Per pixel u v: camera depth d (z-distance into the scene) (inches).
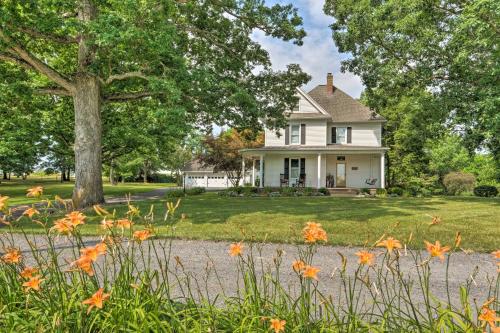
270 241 275.6
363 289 164.2
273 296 94.4
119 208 476.4
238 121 595.8
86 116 526.0
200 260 221.0
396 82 627.8
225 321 86.4
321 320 83.0
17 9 430.9
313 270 78.2
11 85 496.4
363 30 633.6
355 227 330.0
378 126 996.6
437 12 564.1
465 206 510.6
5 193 943.0
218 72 622.8
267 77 642.8
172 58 458.3
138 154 989.2
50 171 1215.6
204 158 1052.5
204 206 515.2
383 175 911.0
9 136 697.0
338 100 1075.9
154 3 414.6
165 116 440.8
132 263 95.0
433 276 191.8
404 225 336.8
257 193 859.4
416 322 76.5
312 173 986.7
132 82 588.1
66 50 636.7
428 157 1155.3
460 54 514.0
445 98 572.4
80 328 75.9
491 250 251.0
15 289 94.6
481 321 76.5
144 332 75.2
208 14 617.9
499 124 485.4
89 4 482.0
